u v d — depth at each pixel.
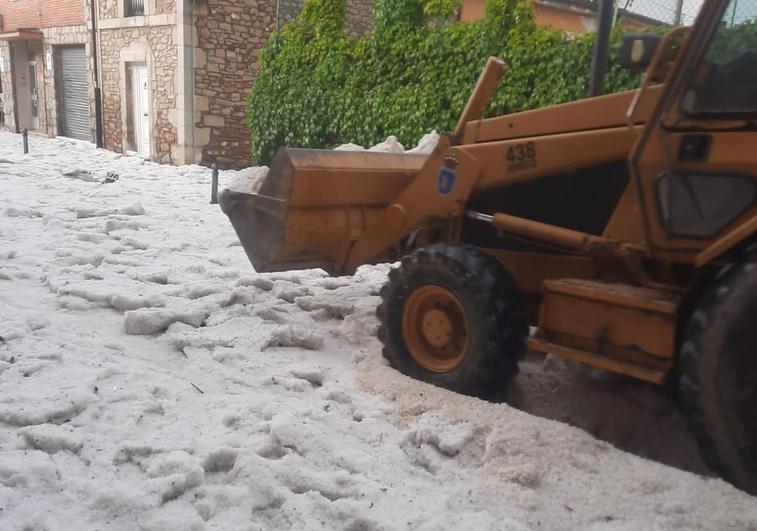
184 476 2.90
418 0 10.60
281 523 2.76
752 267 2.79
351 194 4.81
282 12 13.59
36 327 4.73
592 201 3.92
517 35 9.22
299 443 3.28
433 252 3.93
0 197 9.85
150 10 15.64
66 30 20.78
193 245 7.67
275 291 5.79
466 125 4.36
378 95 11.16
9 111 24.97
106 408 3.58
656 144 3.29
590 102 3.83
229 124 15.63
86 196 10.55
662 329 3.17
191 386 4.00
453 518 2.79
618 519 2.84
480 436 3.42
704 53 3.10
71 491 2.84
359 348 4.74
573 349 3.51
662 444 3.62
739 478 2.93
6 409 3.40
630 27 8.51
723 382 2.89
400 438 3.43
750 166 3.03
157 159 16.16
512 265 4.23
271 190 4.60
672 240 3.32
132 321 4.85
